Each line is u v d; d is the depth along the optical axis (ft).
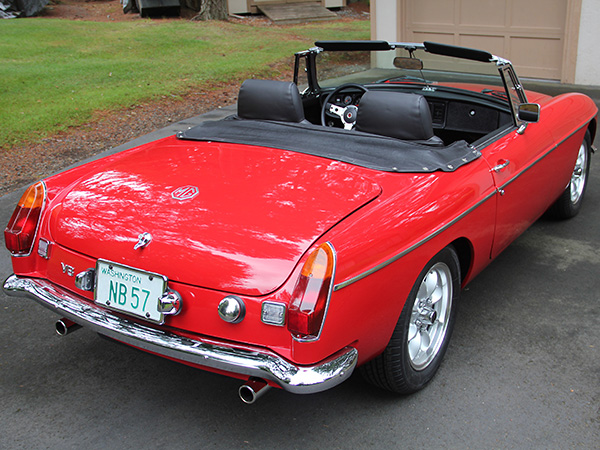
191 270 7.54
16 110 26.84
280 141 10.15
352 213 7.94
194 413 9.02
